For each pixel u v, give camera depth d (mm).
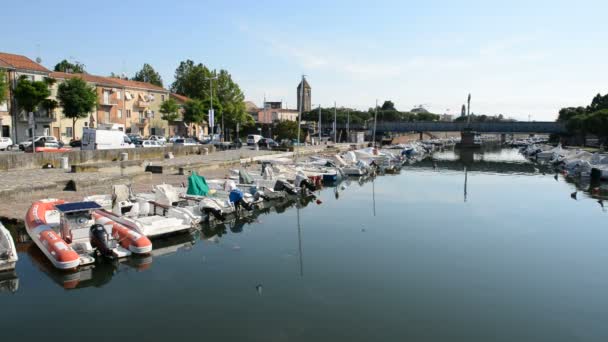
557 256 19031
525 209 30188
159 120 86312
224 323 12086
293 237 21297
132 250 16484
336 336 11492
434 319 12625
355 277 15891
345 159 54188
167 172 37469
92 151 37812
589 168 50906
